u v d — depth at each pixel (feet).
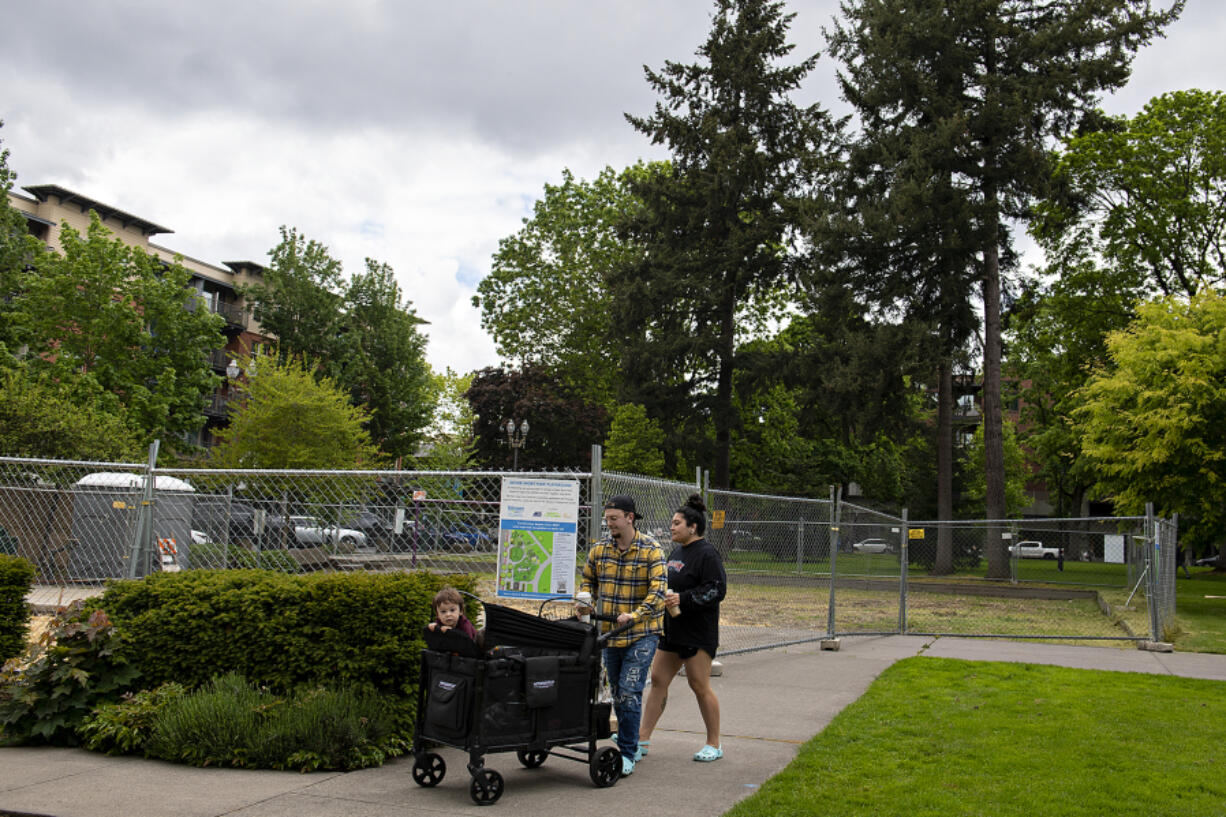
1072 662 38.78
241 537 29.17
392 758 21.09
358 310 161.99
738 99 123.54
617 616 20.03
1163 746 21.95
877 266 101.50
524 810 17.04
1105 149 103.04
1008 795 17.51
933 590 88.58
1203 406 69.67
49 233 165.89
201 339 131.13
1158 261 105.19
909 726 24.02
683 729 24.40
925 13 96.22
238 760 19.83
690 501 21.77
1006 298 114.21
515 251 151.53
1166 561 54.13
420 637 22.06
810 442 160.04
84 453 76.95
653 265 122.72
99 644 22.04
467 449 153.07
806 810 16.53
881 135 103.45
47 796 17.37
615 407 129.59
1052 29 95.20
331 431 103.86
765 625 48.14
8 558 25.02
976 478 158.81
